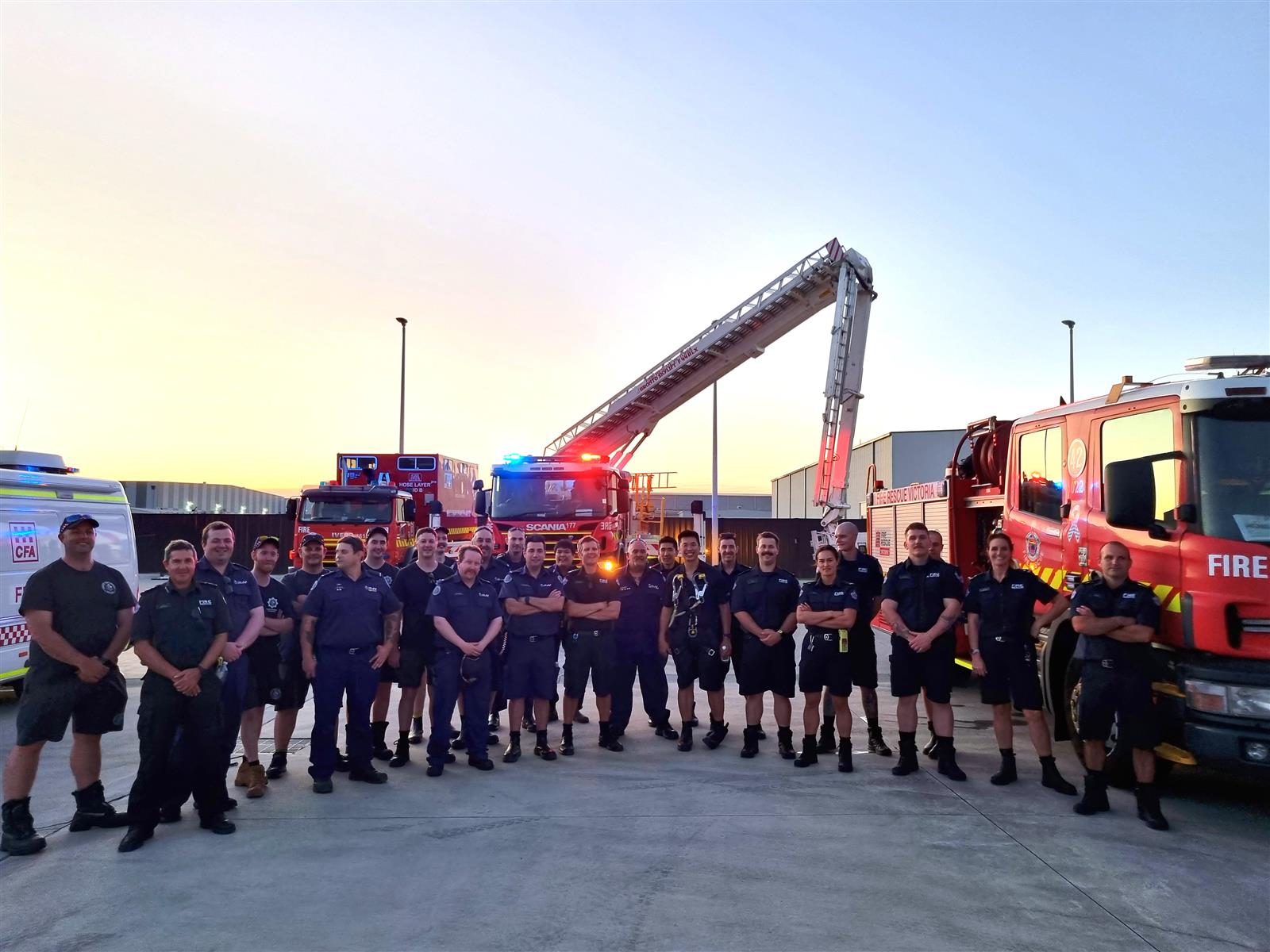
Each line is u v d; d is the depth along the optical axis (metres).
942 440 41.28
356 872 4.48
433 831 5.13
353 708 6.20
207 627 5.12
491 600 6.74
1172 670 5.34
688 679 7.26
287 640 6.44
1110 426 6.17
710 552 30.05
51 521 9.35
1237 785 6.13
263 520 29.69
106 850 4.81
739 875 4.43
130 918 3.93
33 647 4.93
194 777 5.23
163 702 4.96
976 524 8.91
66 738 7.66
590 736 7.82
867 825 5.22
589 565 7.29
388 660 6.86
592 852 4.76
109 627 5.13
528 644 6.94
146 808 4.90
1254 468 5.17
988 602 6.22
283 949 3.63
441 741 6.46
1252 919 3.95
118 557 10.55
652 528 17.84
